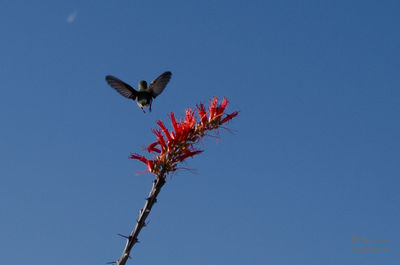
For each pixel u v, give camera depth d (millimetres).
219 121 4598
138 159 4379
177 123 4555
